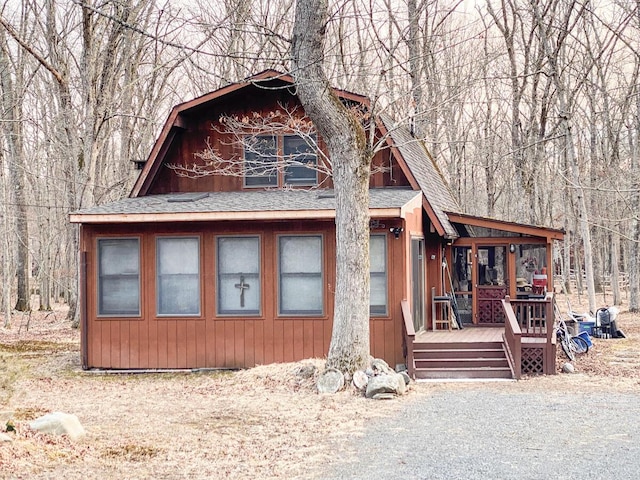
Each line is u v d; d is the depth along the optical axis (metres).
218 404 11.80
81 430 9.38
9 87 26.91
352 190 12.59
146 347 15.66
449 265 19.36
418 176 17.88
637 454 8.16
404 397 12.10
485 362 14.45
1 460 7.55
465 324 19.25
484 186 48.03
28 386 13.78
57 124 30.41
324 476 7.55
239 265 15.52
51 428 9.02
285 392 12.62
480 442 8.91
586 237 22.67
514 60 29.09
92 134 22.48
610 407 10.98
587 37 30.83
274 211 14.75
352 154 12.55
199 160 17.88
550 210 38.84
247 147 17.50
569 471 7.52
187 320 15.58
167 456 8.43
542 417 10.30
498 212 47.25
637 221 26.38
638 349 17.78
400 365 14.67
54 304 41.00
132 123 33.97
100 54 23.08
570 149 23.09
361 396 12.15
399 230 14.91
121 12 22.19
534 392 12.41
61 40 26.11
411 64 22.12
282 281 15.39
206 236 15.56
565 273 41.84
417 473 7.56
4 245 27.00
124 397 12.59
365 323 12.78
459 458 8.13
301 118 17.39
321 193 16.58
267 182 17.78
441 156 41.00
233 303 15.54
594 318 20.94
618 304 31.59
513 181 39.94
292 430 9.82
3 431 8.53
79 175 23.38
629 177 27.16
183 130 17.94
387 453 8.47
